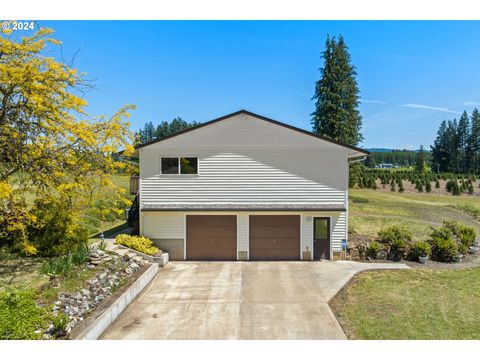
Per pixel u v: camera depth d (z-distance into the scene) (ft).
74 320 28.14
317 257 54.54
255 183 54.08
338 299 38.06
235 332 30.42
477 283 42.39
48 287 32.81
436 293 39.04
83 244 43.60
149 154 54.08
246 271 48.75
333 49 116.06
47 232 42.19
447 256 51.93
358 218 78.79
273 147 53.88
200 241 54.90
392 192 132.16
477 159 257.96
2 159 38.19
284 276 46.24
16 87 35.22
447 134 266.57
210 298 38.55
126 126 43.11
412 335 29.60
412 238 60.18
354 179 135.64
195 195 54.29
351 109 116.88
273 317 33.63
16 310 23.25
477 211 92.43
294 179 54.03
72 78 38.55
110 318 31.30
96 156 41.68
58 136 38.83
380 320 32.55
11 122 37.04
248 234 54.70
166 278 45.60
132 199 83.71
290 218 54.60
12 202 37.70
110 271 39.75
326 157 53.83
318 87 117.60
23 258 41.04
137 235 57.72
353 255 54.24
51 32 37.32
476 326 31.19
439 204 105.50
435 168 271.49
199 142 54.03
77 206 43.57
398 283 42.47
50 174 39.17
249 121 53.88
